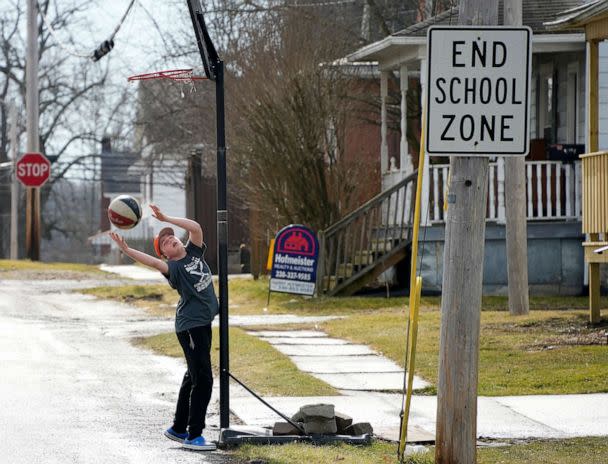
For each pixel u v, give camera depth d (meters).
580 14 42.41
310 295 53.62
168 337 42.75
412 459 21.97
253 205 63.75
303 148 59.22
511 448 23.48
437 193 54.72
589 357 34.16
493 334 39.31
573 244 54.88
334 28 68.12
